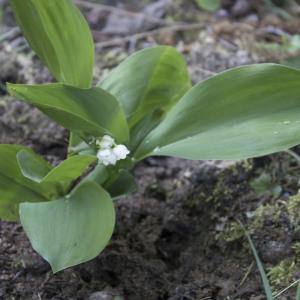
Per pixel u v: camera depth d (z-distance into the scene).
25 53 0.91
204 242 0.71
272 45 0.90
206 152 0.62
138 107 0.69
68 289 0.66
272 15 0.98
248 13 0.98
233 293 0.65
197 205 0.73
